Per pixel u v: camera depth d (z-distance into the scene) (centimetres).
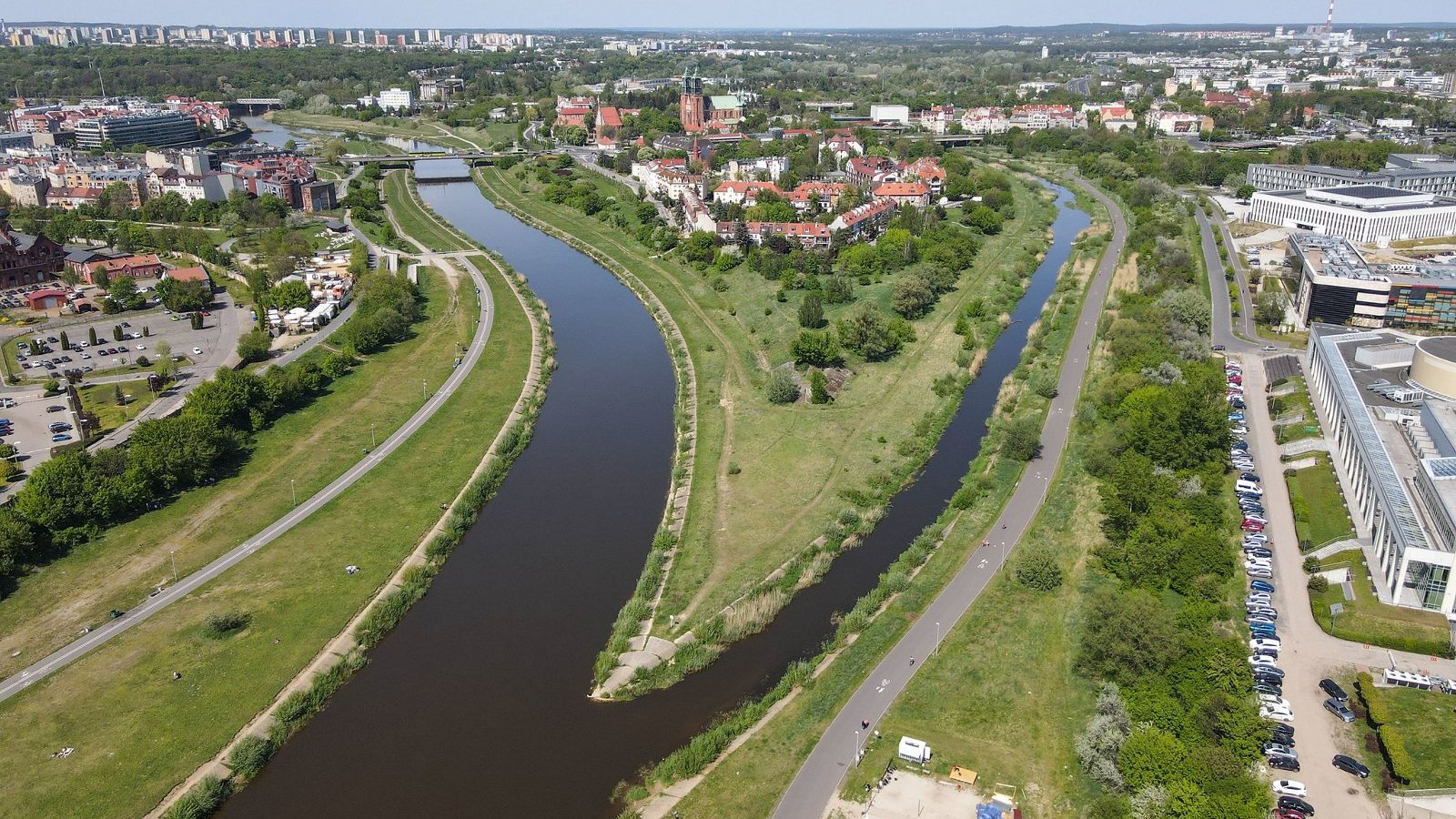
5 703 17162
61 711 17038
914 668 17862
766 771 15625
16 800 15175
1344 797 14750
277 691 17762
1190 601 19138
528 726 17025
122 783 15638
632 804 15125
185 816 14862
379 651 19138
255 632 19250
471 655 18988
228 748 16450
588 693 17850
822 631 19438
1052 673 17562
